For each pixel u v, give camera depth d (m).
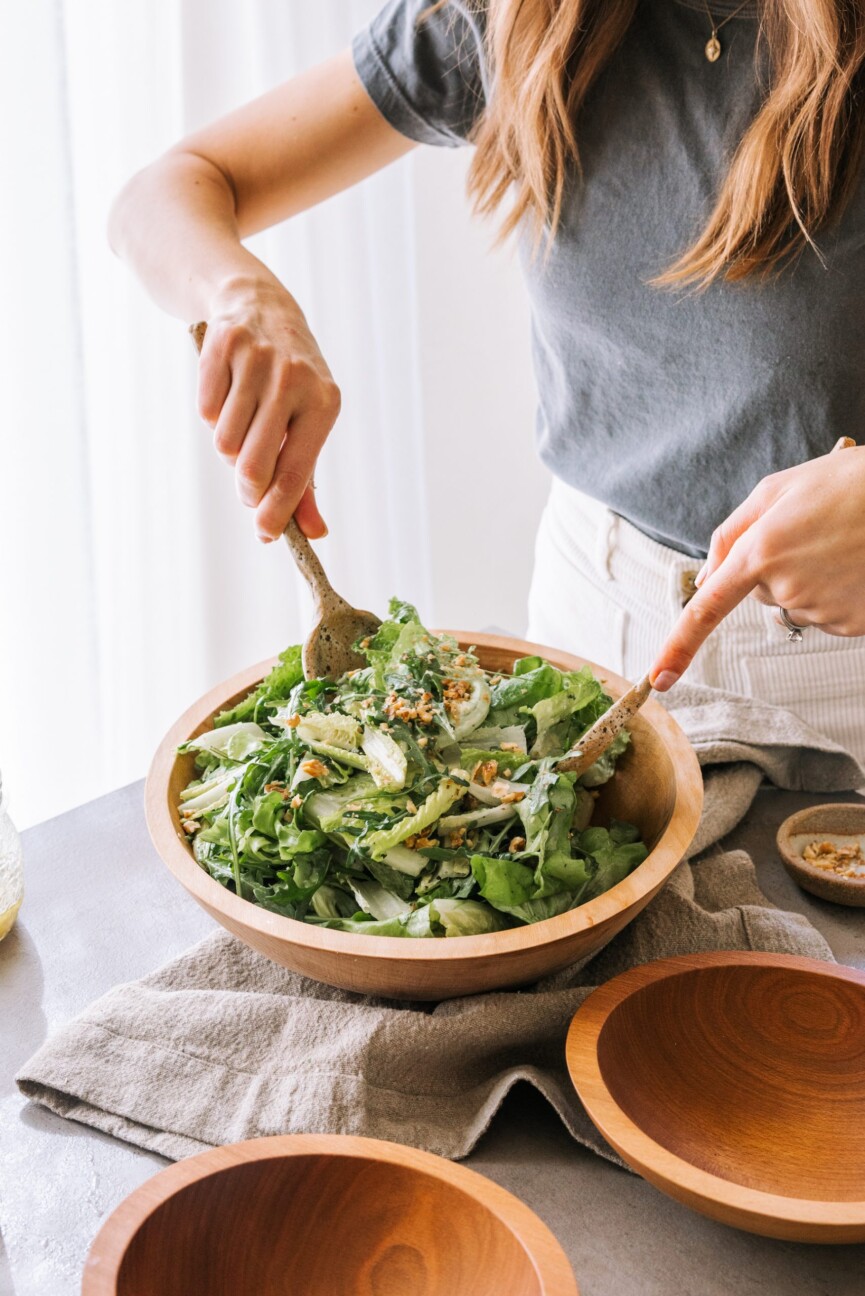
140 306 1.82
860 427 1.18
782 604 0.89
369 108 1.31
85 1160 0.76
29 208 1.65
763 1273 0.69
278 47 1.87
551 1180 0.76
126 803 1.16
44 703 1.90
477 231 2.25
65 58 1.60
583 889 0.88
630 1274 0.69
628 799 1.01
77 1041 0.82
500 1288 0.60
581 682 1.01
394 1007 0.86
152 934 0.98
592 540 1.41
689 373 1.21
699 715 1.20
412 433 2.36
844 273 1.10
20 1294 0.67
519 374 2.43
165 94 1.77
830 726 1.31
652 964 0.79
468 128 1.33
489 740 0.97
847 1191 0.70
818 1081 0.76
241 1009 0.83
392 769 0.89
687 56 1.10
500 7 1.11
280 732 0.99
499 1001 0.82
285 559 2.12
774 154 1.02
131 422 1.87
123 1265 0.58
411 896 0.88
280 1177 0.64
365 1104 0.77
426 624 2.55
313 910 0.88
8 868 0.95
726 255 1.08
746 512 0.91
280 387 1.00
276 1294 0.63
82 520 1.82
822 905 1.00
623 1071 0.75
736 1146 0.73
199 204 1.24
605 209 1.19
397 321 2.25
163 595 1.99
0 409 1.73
